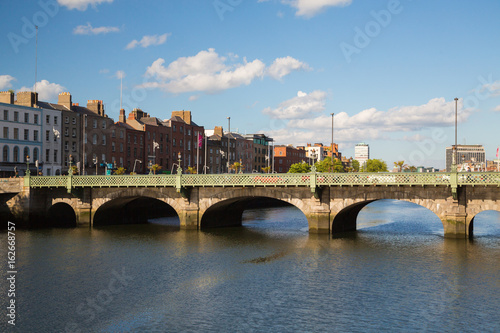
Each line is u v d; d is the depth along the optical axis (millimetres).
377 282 32156
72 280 33062
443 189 45031
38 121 85562
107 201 58000
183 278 33500
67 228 58062
